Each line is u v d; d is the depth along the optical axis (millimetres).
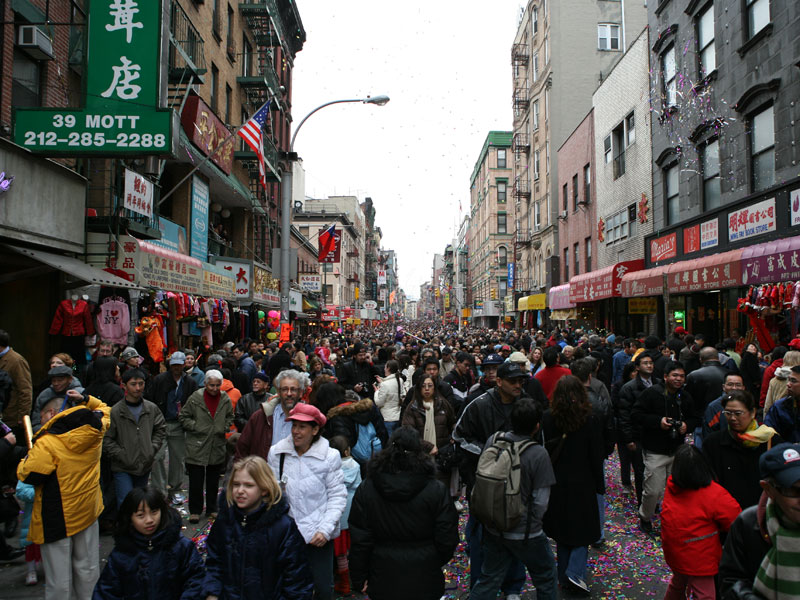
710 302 16766
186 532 6516
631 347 11172
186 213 17141
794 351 6199
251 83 22703
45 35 9898
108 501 5949
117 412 5855
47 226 9094
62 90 10867
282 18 30125
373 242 102812
